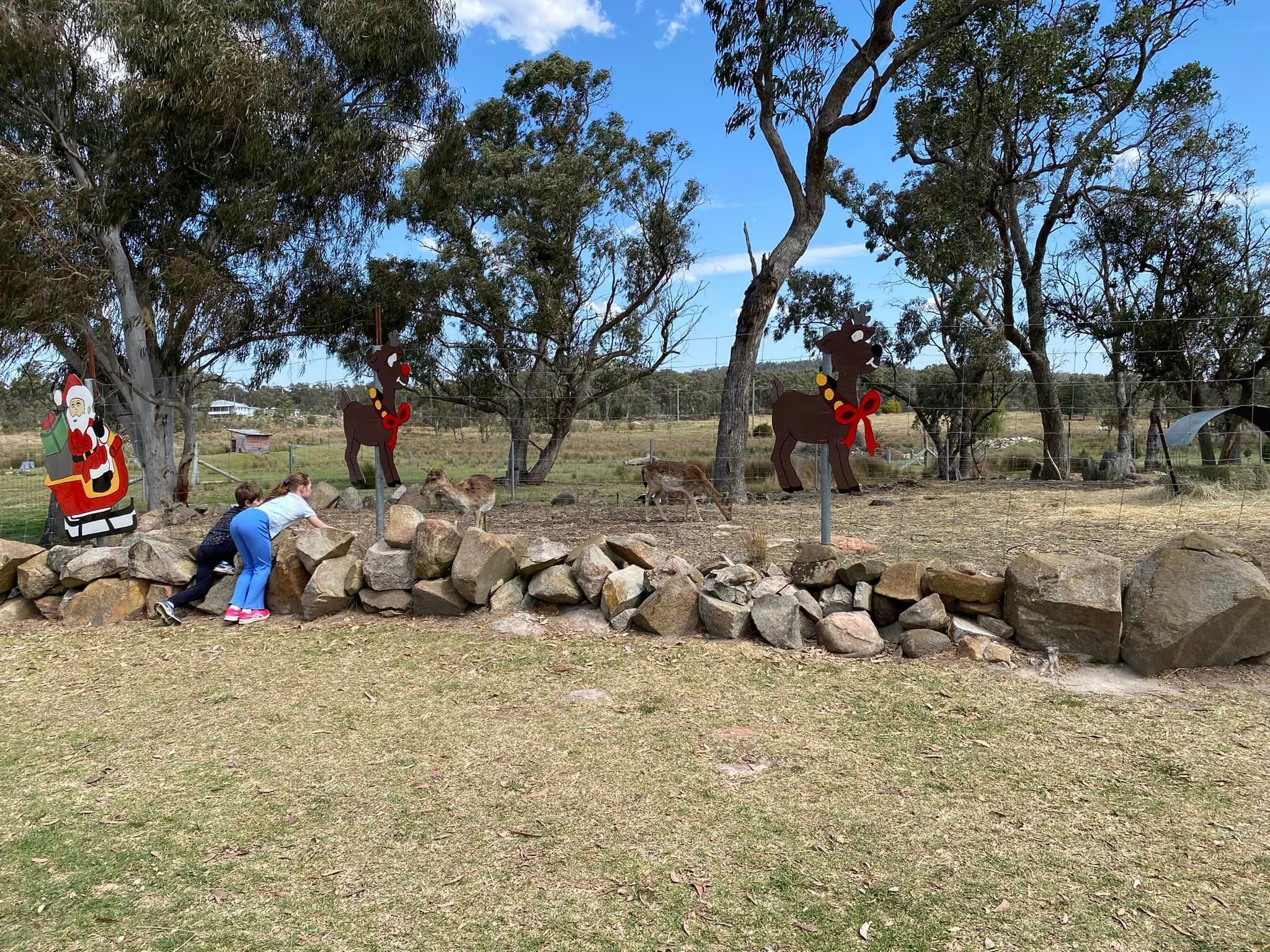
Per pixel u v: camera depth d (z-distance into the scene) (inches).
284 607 265.1
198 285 520.4
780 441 266.5
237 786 145.5
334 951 99.0
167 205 566.3
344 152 581.9
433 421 1095.6
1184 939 98.1
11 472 869.2
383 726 172.1
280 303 633.0
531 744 160.4
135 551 273.7
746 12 515.5
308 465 1022.4
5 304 450.6
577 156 781.9
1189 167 802.2
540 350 804.0
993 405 908.6
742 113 559.5
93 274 487.2
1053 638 199.8
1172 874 111.9
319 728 171.9
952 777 142.7
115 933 103.3
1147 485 592.4
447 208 713.0
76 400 309.9
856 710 174.2
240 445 1400.1
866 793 137.5
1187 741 154.6
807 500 551.5
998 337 874.8
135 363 540.1
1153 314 827.4
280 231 571.2
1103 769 144.5
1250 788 136.0
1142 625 190.2
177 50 494.9
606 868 116.1
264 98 522.6
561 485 764.6
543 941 100.0
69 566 273.9
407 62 599.8
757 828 126.6
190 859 120.9
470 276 746.8
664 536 363.6
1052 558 206.2
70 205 478.3
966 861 116.3
